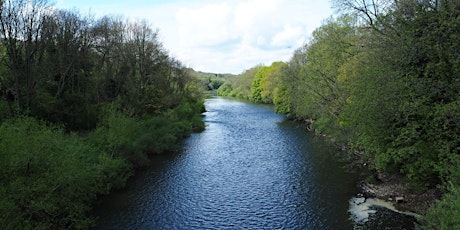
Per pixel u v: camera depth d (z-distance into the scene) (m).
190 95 77.44
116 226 21.81
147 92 50.28
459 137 19.67
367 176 30.23
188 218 23.09
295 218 22.84
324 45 42.31
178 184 30.22
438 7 21.59
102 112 38.09
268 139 51.22
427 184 22.81
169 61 63.81
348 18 40.41
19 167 18.70
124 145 33.56
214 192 28.16
